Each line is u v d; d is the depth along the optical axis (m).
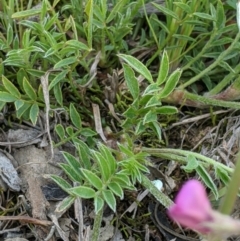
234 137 0.31
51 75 0.31
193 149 0.32
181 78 0.34
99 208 0.26
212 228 0.16
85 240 0.28
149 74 0.28
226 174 0.27
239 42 0.32
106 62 0.33
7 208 0.29
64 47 0.29
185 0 0.32
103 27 0.31
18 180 0.30
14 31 0.33
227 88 0.32
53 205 0.29
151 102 0.28
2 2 0.32
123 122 0.30
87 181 0.28
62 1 0.34
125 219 0.30
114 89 0.32
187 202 0.15
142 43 0.34
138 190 0.30
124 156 0.30
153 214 0.30
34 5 0.34
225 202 0.19
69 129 0.30
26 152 0.30
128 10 0.31
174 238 0.29
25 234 0.29
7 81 0.29
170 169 0.31
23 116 0.31
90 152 0.29
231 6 0.34
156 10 0.34
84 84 0.32
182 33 0.33
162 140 0.32
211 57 0.34
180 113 0.33
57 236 0.29
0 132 0.31
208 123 0.33
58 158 0.30
